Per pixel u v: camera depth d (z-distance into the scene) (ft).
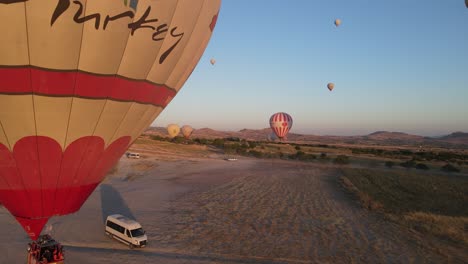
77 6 19.54
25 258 42.34
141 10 22.29
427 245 49.83
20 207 23.81
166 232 54.85
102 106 23.16
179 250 47.24
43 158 22.67
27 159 22.31
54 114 21.56
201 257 44.88
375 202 75.82
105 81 22.47
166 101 29.17
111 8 20.76
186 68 29.12
